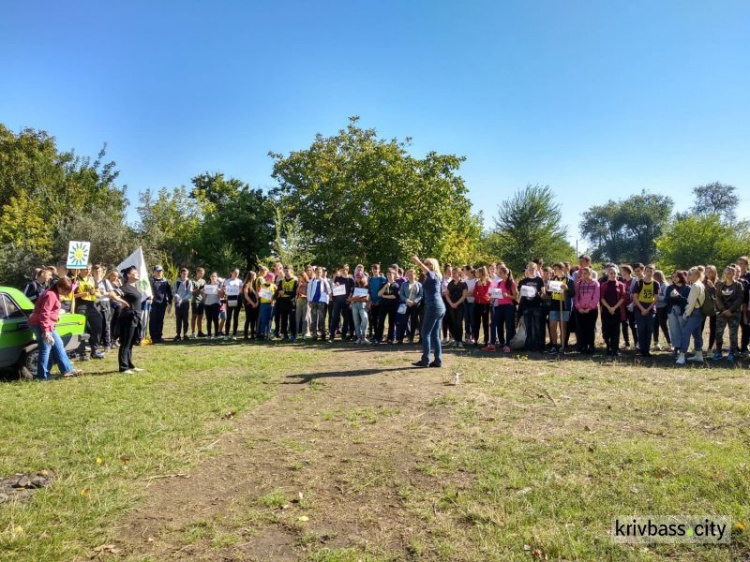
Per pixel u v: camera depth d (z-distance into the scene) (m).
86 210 36.12
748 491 3.89
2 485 4.42
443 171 31.11
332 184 32.25
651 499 3.87
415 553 3.34
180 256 33.28
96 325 10.96
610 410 6.25
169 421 6.12
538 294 11.25
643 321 10.51
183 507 4.04
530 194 42.16
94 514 3.89
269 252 36.22
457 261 34.97
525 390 7.34
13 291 9.15
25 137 36.91
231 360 10.27
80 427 5.93
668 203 97.50
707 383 7.69
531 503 3.90
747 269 10.48
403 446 5.21
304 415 6.38
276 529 3.69
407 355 10.74
